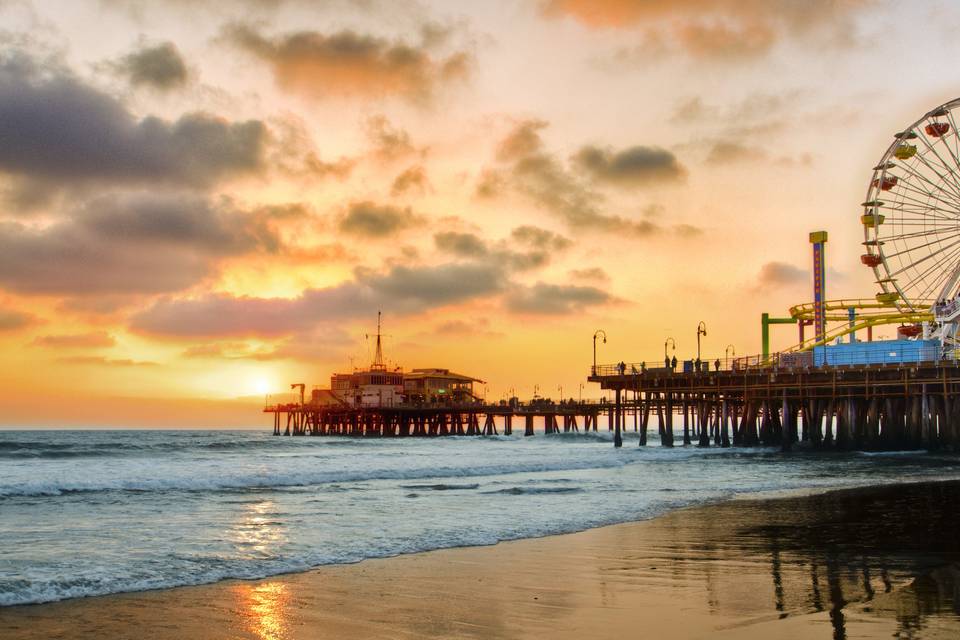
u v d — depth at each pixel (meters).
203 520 23.80
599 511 26.39
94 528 21.81
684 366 77.81
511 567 16.52
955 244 68.25
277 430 165.12
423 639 11.05
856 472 45.03
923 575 15.19
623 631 11.34
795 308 92.88
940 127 69.00
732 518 24.38
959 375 62.69
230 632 11.52
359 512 26.16
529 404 132.38
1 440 120.31
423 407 135.88
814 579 14.86
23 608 12.81
